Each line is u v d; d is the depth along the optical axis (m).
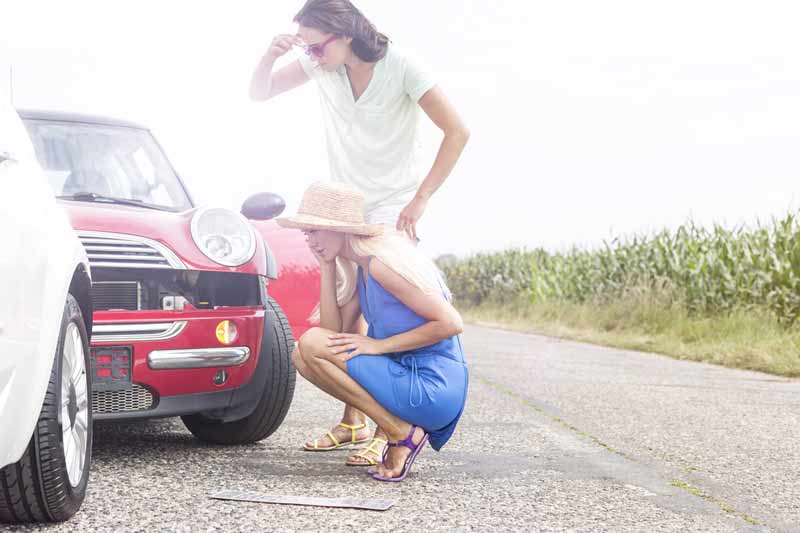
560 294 18.02
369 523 2.44
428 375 3.01
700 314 11.91
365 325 3.42
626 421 4.59
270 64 3.32
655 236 14.76
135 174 3.94
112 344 3.03
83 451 2.53
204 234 3.34
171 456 3.41
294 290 4.89
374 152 3.31
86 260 2.53
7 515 2.30
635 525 2.52
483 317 19.69
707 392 6.02
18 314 1.96
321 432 4.05
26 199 2.16
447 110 3.23
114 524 2.37
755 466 3.49
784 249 11.30
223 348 3.26
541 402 5.24
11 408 1.95
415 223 3.26
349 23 3.12
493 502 2.75
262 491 2.80
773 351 8.65
